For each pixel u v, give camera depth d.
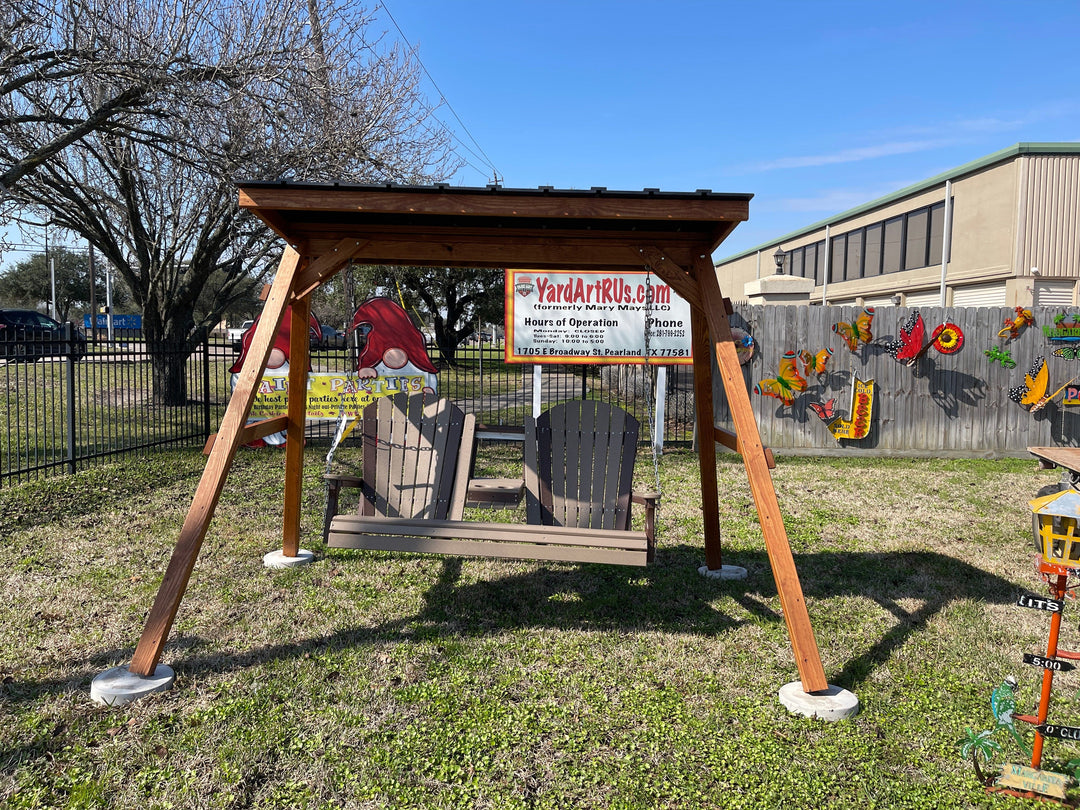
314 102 10.47
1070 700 3.35
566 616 4.26
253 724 2.98
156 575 4.71
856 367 9.94
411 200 3.40
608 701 3.25
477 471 8.34
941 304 20.52
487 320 27.30
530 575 5.01
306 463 8.55
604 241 3.94
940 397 10.00
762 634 4.03
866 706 3.26
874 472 8.88
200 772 2.66
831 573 5.14
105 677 3.23
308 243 4.02
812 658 3.29
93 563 4.92
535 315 9.59
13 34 8.24
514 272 9.55
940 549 5.75
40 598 4.28
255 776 2.66
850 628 4.16
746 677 3.52
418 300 26.36
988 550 5.75
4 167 9.13
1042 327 9.88
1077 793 2.66
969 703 3.31
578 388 18.20
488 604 4.43
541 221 3.71
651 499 4.22
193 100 8.88
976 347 9.93
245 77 9.34
